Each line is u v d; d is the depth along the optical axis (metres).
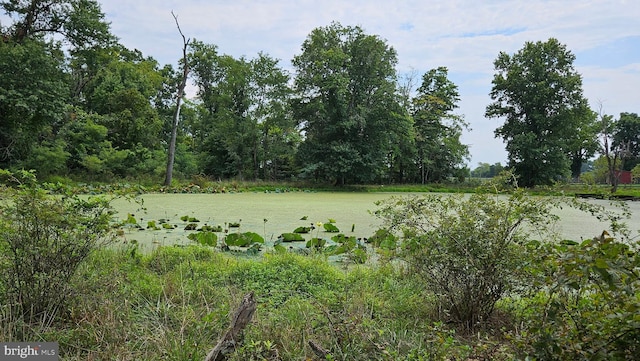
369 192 26.02
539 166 30.44
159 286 4.04
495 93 34.31
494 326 3.38
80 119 22.44
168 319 3.39
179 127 36.38
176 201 14.55
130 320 3.24
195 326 3.12
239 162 30.31
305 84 28.38
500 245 3.33
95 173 21.39
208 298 3.88
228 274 4.60
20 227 3.24
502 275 3.27
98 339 2.94
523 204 3.42
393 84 28.61
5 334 2.79
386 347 2.83
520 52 33.75
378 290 4.30
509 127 33.19
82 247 3.45
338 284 4.45
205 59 37.03
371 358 2.69
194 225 8.03
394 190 28.44
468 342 3.16
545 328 2.06
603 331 1.89
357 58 28.92
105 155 21.53
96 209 3.62
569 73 32.44
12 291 3.16
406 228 3.82
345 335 2.83
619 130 50.75
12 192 3.25
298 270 4.71
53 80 19.45
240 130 29.62
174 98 37.03
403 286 4.32
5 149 18.42
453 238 3.40
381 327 3.24
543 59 32.72
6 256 3.26
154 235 7.32
